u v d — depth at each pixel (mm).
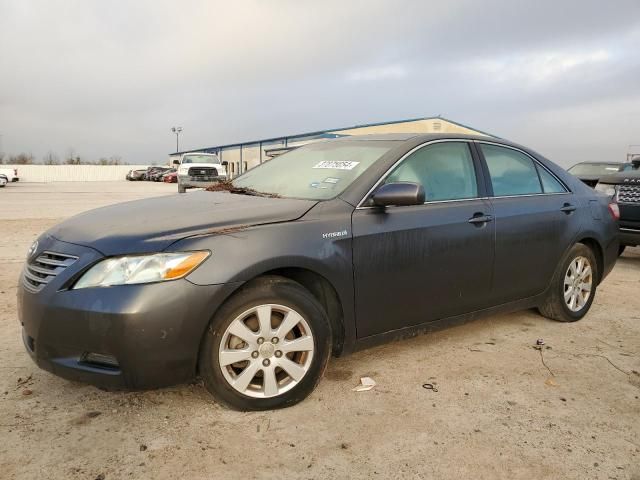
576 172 13750
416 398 3271
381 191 3385
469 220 3887
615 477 2520
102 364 2801
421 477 2498
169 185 47969
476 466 2588
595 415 3104
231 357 2938
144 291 2723
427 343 4238
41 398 3178
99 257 2812
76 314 2738
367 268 3377
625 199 7617
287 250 3041
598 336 4488
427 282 3684
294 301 3061
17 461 2549
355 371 3662
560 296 4660
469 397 3299
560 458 2664
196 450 2674
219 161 26688
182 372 2844
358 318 3396
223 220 3064
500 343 4270
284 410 3092
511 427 2951
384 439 2807
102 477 2447
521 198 4375
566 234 4609
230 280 2863
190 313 2787
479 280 3994
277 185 3969
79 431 2826
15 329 4367
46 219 13195
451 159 4051
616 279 6812
